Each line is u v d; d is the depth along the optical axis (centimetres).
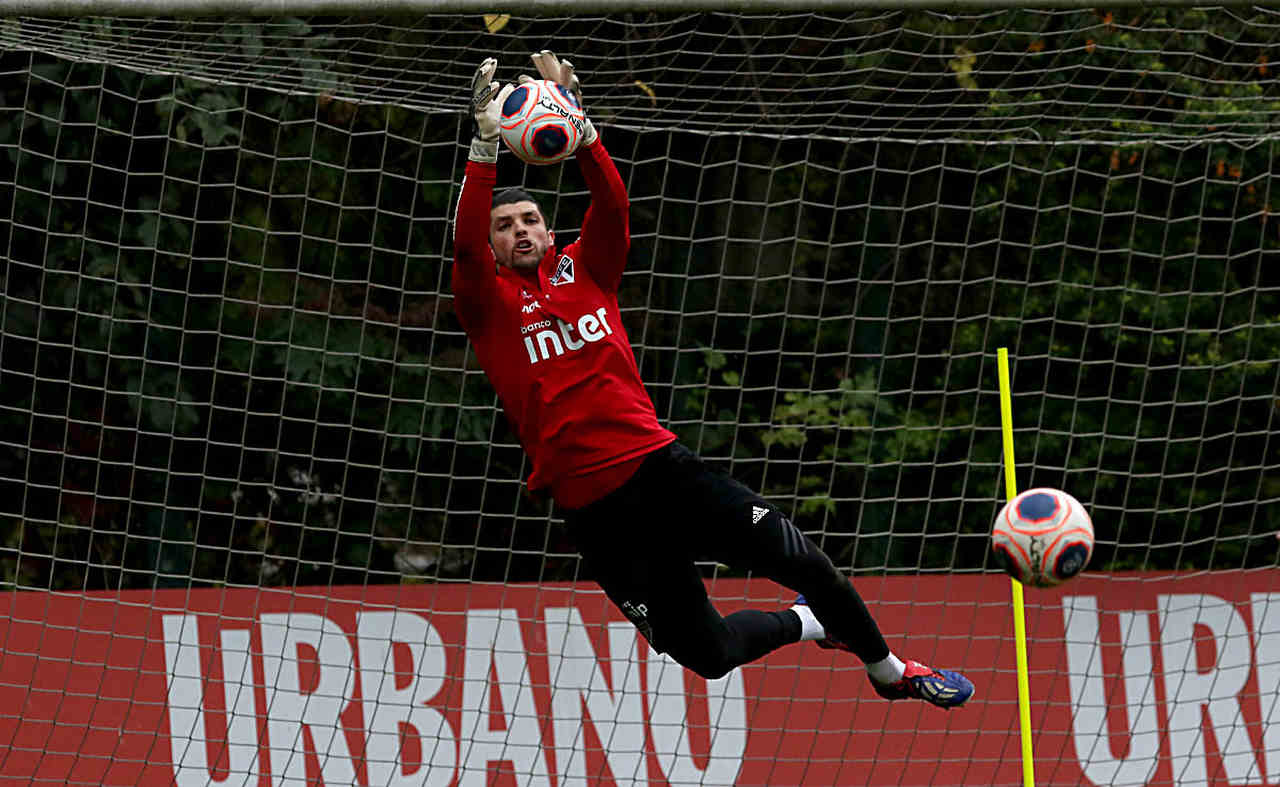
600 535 1741
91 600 2638
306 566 3634
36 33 2245
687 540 1731
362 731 2694
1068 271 3975
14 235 3359
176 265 3475
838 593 1733
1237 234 3956
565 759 2742
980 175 3941
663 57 3102
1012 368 3991
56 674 2602
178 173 3425
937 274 3988
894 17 3388
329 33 2781
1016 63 3438
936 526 3962
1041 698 2931
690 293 3875
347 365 3578
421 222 3584
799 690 2869
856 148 3912
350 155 3516
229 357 3531
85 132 3350
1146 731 2933
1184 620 2986
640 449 1698
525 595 2794
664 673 2808
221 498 3588
